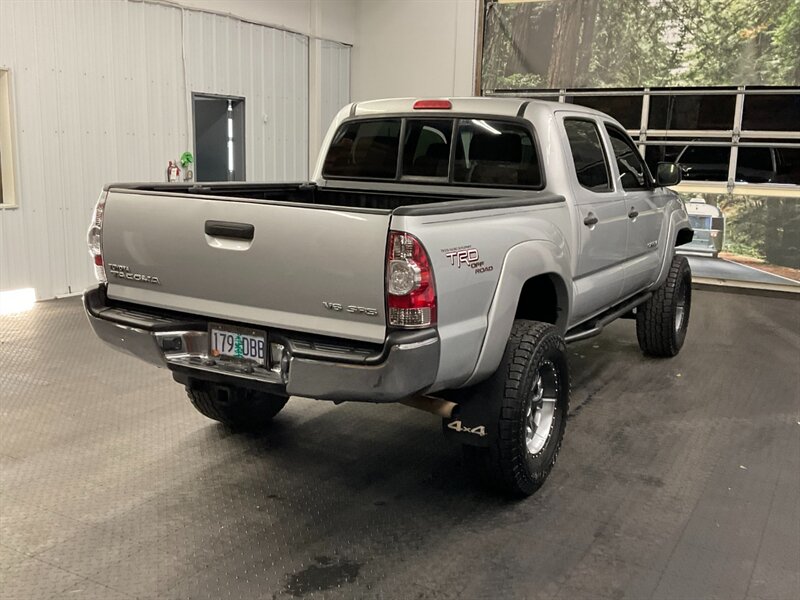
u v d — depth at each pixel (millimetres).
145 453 3598
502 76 10078
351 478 3375
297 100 10016
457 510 3072
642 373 5152
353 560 2664
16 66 6613
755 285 8891
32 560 2627
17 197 6793
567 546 2785
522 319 3377
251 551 2717
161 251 2877
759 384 4918
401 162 4086
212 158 9172
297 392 2586
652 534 2883
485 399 2951
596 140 4148
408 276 2377
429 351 2457
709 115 8930
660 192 5180
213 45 8547
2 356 5176
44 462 3463
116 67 7484
